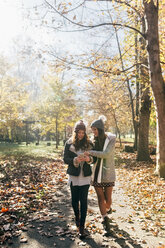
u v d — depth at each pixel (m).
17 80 20.28
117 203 5.62
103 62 8.62
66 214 4.65
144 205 5.42
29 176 8.45
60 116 27.52
